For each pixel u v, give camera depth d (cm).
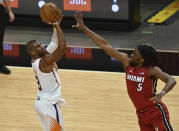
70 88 1438
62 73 1580
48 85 944
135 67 911
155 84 912
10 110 1268
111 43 1941
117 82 1494
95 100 1345
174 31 2106
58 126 954
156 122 918
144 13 2345
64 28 2123
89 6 2053
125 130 1147
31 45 944
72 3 2067
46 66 919
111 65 1675
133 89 916
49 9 912
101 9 2052
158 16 2291
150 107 920
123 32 2084
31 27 2145
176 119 1216
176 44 1928
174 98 1355
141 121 951
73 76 1550
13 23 2152
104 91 1416
